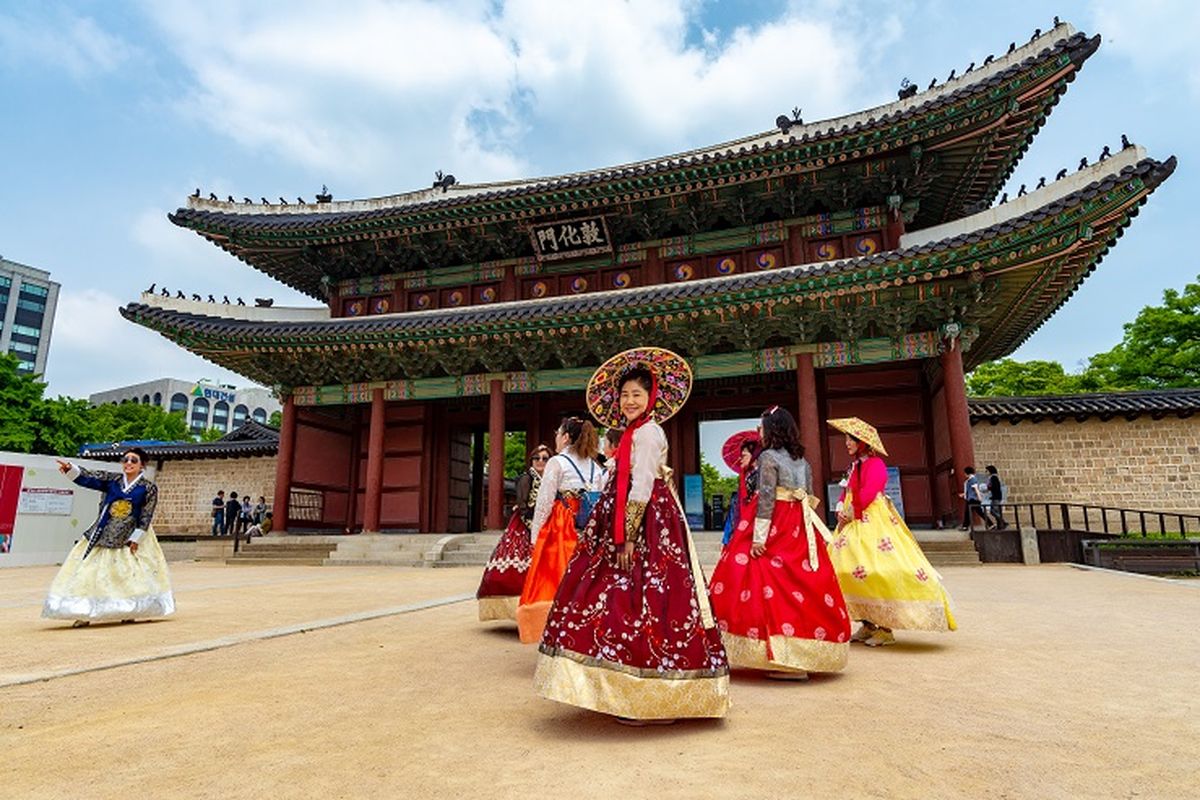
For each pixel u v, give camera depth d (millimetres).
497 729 3137
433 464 23141
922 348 16844
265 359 21391
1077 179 14227
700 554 15461
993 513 15516
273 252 23438
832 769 2562
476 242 22438
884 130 16656
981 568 13289
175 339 20688
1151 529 18703
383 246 22891
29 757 2795
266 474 27234
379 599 9117
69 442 36438
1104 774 2502
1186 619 6613
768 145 17656
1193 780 2439
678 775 2502
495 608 6059
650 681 3039
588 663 3031
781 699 3695
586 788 2373
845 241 19188
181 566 18172
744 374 18250
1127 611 7199
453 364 20812
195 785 2459
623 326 18484
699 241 20625
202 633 6230
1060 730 3072
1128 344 28938
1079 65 15367
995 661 4703
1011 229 14109
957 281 15891
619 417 3900
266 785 2451
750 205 19750
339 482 23375
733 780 2447
